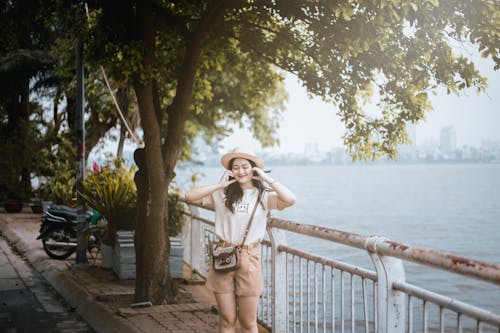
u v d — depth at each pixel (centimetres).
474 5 568
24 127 2306
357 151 790
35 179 2475
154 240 718
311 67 816
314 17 698
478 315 314
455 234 3612
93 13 823
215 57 930
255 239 465
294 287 530
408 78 692
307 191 10300
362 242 400
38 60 2245
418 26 609
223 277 464
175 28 832
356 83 727
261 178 459
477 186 12756
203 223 885
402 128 760
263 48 844
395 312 388
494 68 610
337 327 941
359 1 553
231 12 822
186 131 2545
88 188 984
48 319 723
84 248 995
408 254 355
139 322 652
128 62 670
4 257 1191
